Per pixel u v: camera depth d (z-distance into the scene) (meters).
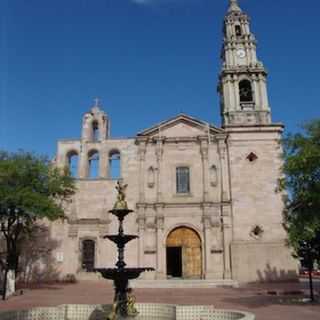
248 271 43.25
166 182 46.72
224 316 17.50
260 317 20.33
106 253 44.91
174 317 18.34
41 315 18.05
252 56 51.22
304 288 37.75
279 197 44.94
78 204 46.34
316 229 25.92
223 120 50.06
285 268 43.06
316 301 27.36
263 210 44.91
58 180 38.22
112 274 19.16
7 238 34.62
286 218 28.06
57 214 35.75
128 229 45.47
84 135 48.88
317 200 24.31
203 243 44.62
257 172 46.03
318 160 24.22
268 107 49.28
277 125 47.03
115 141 48.41
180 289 37.16
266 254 43.56
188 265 44.66
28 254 44.81
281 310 23.06
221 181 46.22
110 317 18.50
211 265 43.91
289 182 25.94
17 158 36.22
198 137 47.44
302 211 25.52
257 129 47.19
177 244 45.19
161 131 48.19
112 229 45.56
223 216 44.97
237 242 44.06
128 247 45.00
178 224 45.38
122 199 20.89
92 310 19.08
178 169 47.19
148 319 19.11
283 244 43.66
